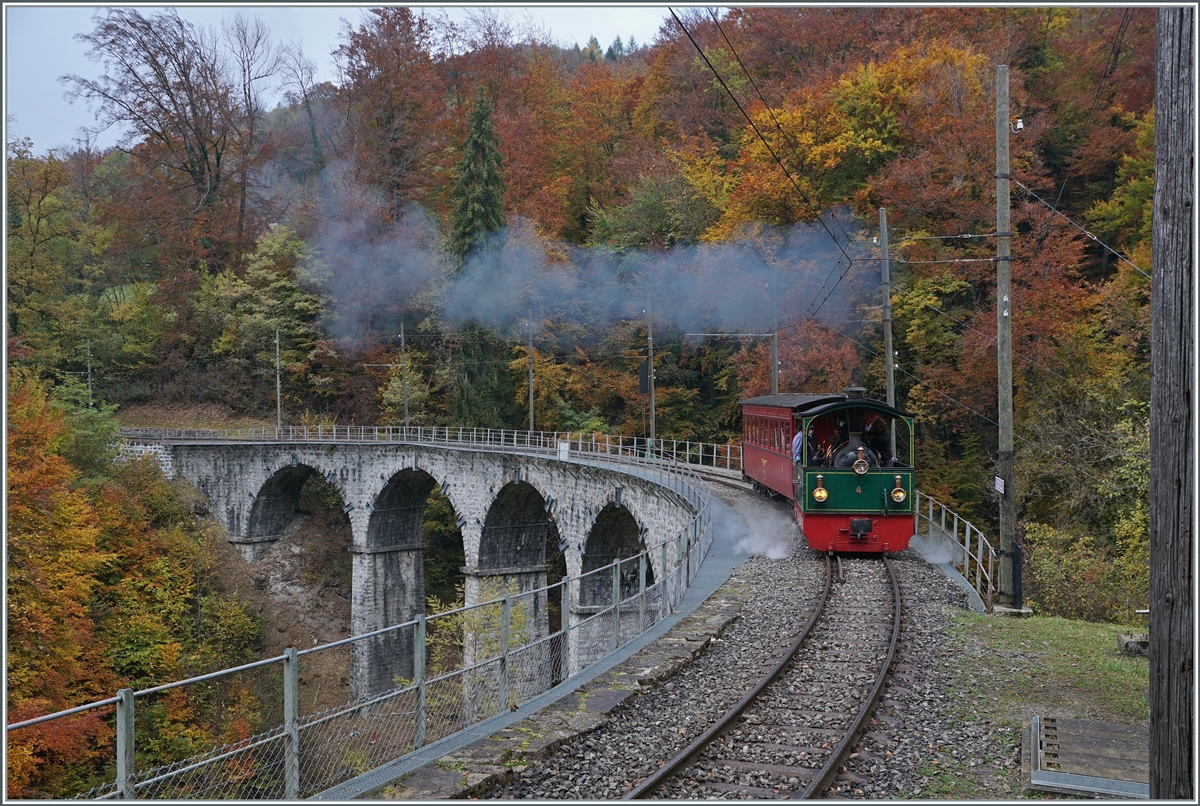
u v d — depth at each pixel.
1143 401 31.27
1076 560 26.75
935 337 42.53
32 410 37.19
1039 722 11.10
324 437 68.19
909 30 54.50
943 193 43.91
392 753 11.41
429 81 83.81
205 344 85.69
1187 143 7.89
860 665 13.82
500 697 11.80
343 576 66.19
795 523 27.91
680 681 13.08
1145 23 49.16
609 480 39.66
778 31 61.84
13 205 76.62
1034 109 49.22
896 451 23.84
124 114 80.62
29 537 32.81
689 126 69.00
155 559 53.72
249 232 86.12
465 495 53.28
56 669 33.72
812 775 9.67
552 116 81.69
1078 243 39.75
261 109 88.94
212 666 50.53
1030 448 34.81
